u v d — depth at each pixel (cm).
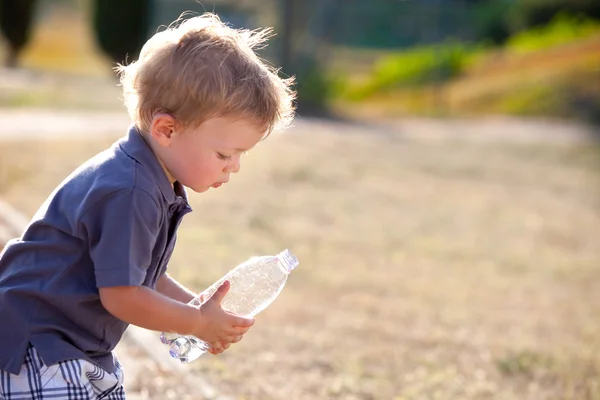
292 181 1864
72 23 5669
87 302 381
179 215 400
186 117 375
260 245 1255
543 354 876
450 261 1324
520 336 947
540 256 1427
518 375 812
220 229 1334
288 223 1449
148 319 375
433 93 4191
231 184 1747
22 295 381
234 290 445
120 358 700
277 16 3603
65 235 376
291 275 1126
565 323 1026
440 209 1762
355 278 1148
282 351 809
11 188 1399
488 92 4088
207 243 1220
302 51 3656
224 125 379
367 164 2236
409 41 4984
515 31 5297
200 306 393
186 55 376
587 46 4400
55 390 376
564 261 1405
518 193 2072
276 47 3622
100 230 367
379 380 763
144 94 381
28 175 1517
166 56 378
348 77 4409
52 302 379
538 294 1169
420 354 853
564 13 5122
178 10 4144
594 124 3756
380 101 4150
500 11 5369
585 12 4984
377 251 1332
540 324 1011
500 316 1033
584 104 3897
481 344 903
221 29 393
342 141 2636
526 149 2886
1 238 984
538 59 4388
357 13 4922
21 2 4106
